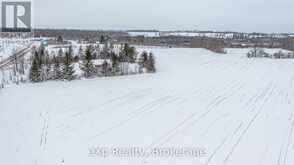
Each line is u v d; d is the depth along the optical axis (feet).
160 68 154.81
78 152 48.52
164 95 90.63
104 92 93.66
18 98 83.20
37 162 44.47
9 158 45.32
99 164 44.57
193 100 84.99
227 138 55.57
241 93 95.55
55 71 115.85
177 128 60.75
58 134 55.98
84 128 59.72
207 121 65.77
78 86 103.09
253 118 68.49
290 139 55.36
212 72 142.00
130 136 55.88
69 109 73.15
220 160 46.29
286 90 101.24
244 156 47.80
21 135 54.65
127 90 97.25
